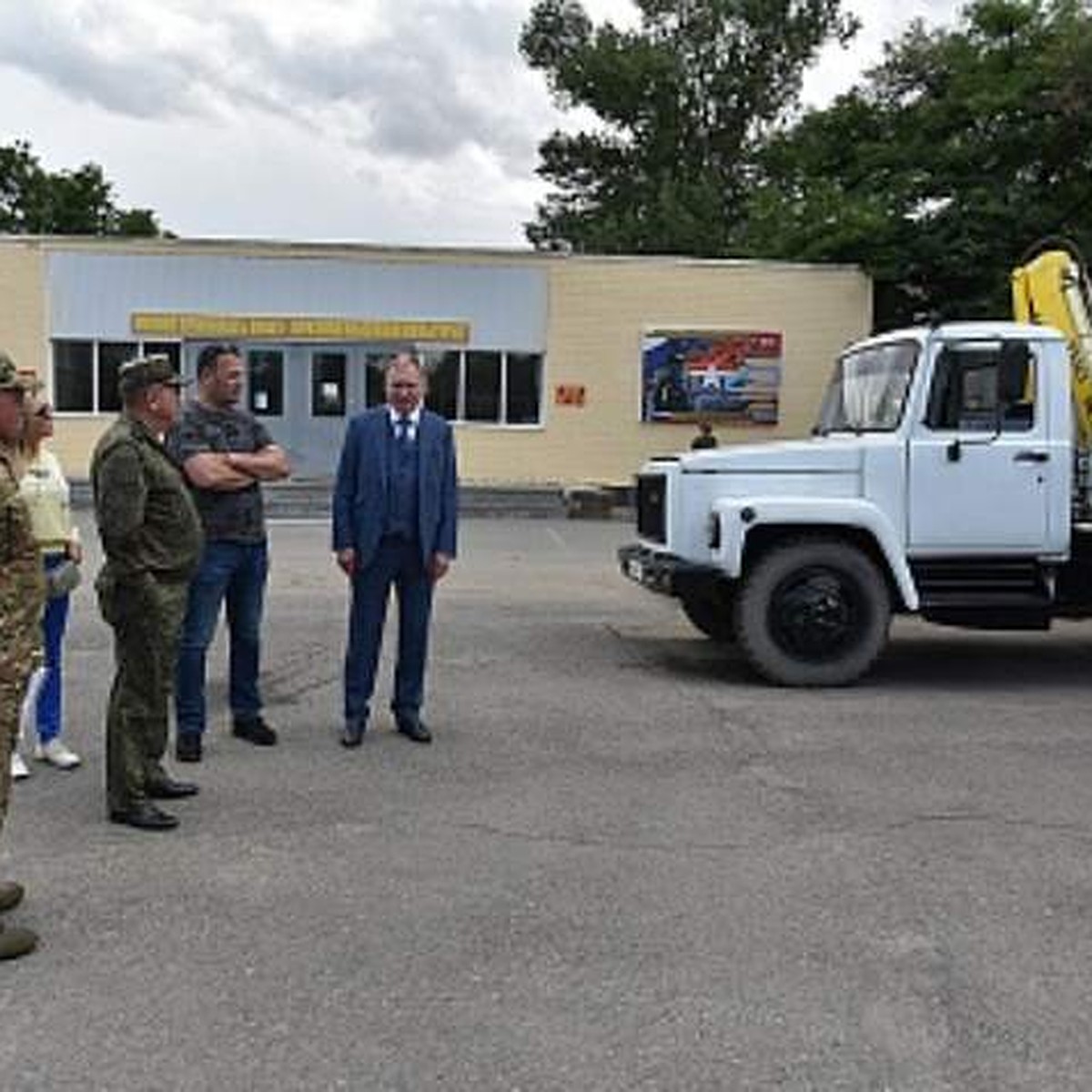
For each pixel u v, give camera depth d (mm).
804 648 9188
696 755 7258
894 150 26844
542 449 26484
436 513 7344
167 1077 3656
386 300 26047
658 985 4285
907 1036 3953
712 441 22094
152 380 5828
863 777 6852
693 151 50094
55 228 59438
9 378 4520
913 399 9219
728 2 48469
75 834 5711
